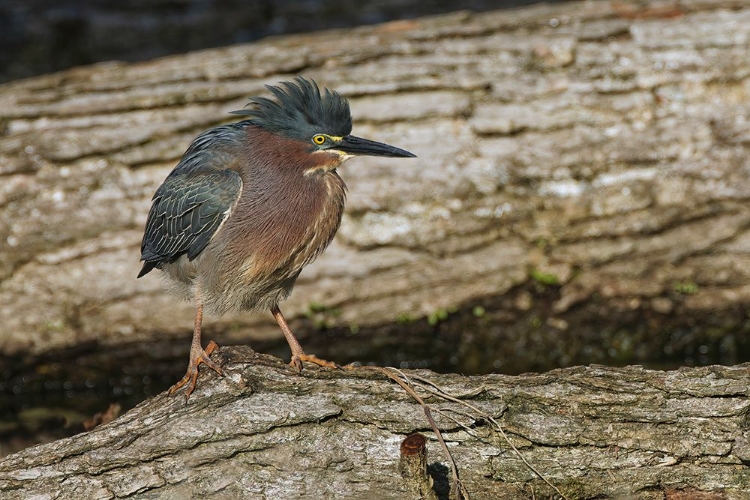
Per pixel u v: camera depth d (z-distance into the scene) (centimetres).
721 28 1269
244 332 1256
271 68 1294
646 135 1234
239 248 866
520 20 1335
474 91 1255
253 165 876
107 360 1270
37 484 757
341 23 1945
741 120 1228
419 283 1238
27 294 1221
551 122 1237
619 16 1323
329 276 1229
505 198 1224
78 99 1293
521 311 1277
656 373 795
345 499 754
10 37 1966
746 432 762
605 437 766
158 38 1972
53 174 1232
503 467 769
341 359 1285
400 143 1244
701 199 1221
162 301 1224
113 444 771
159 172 1238
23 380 1273
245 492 759
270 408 775
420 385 793
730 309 1272
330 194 891
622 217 1227
